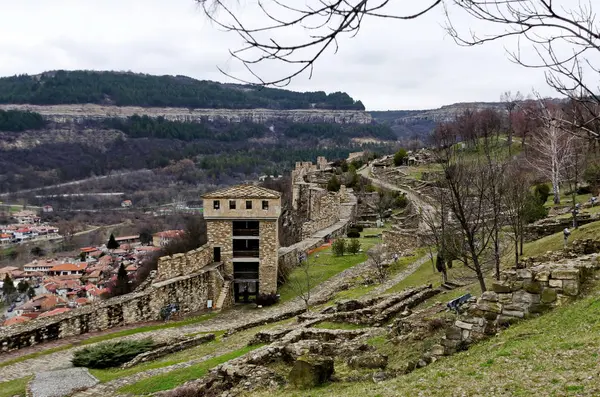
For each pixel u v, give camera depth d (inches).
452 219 1510.8
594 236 1049.5
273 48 220.5
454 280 1232.2
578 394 402.3
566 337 534.3
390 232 1974.7
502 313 639.1
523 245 1322.6
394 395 497.4
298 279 1847.9
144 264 3472.0
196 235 3280.0
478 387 467.5
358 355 722.2
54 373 953.5
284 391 635.5
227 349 1015.6
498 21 257.8
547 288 632.4
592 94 285.7
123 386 843.4
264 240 1775.3
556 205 1841.8
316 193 3006.9
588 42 257.9
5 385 903.7
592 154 2001.7
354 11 218.7
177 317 1523.1
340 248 2089.1
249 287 1882.4
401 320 807.7
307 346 782.5
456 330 642.2
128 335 1294.3
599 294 614.2
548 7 251.0
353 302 1144.2
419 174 3543.3
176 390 719.7
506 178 1401.3
